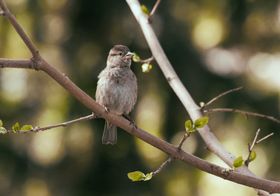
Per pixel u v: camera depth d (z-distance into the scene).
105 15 15.80
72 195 15.76
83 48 15.85
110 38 15.80
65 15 16.00
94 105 6.78
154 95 15.72
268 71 16.20
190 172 15.77
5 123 16.12
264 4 16.16
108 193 15.84
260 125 15.47
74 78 15.53
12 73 16.48
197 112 7.89
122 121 6.80
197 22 16.22
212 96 15.72
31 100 16.30
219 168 6.69
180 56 15.74
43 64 6.47
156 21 15.80
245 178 6.69
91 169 15.84
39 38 16.02
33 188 16.09
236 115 15.58
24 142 16.39
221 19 16.31
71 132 15.73
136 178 6.41
